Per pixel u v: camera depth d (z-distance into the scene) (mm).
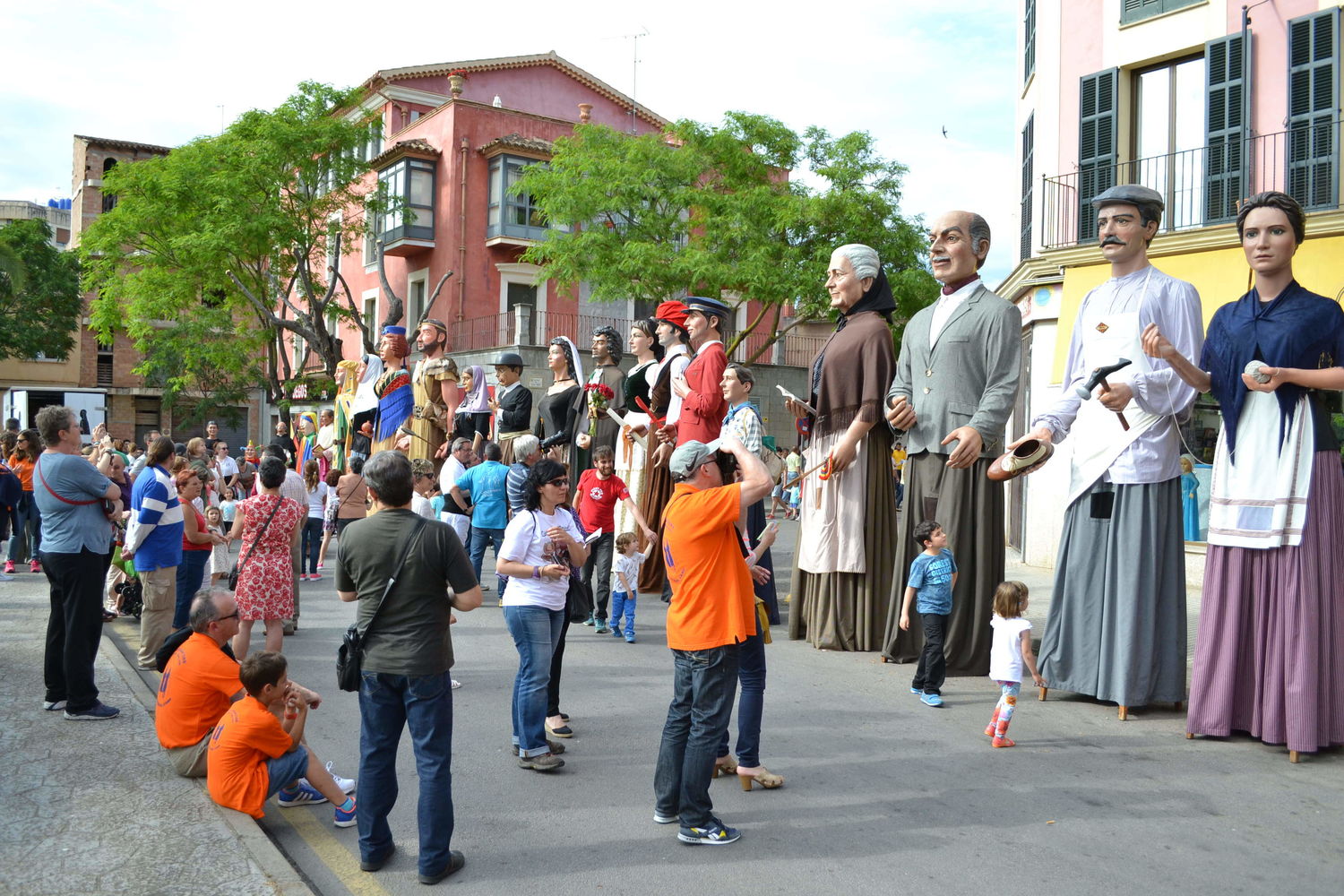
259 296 31906
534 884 4094
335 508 13352
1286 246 6031
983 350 7871
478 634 9109
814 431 8820
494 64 39688
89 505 6117
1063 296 14375
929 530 6910
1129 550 6680
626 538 9023
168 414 45094
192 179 28688
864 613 8578
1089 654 6848
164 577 7695
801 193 24609
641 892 4008
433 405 12086
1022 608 5945
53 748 5570
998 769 5496
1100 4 14531
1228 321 6293
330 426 17594
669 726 4684
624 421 10211
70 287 40938
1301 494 5906
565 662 8125
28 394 31672
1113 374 6844
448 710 4199
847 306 8727
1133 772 5473
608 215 26000
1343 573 5883
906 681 7535
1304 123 12281
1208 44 13188
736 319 33844
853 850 4395
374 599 4145
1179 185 13680
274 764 4793
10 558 13352
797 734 6121
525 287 34312
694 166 24766
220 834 4414
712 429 8336
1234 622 6074
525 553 5527
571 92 41688
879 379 8391
